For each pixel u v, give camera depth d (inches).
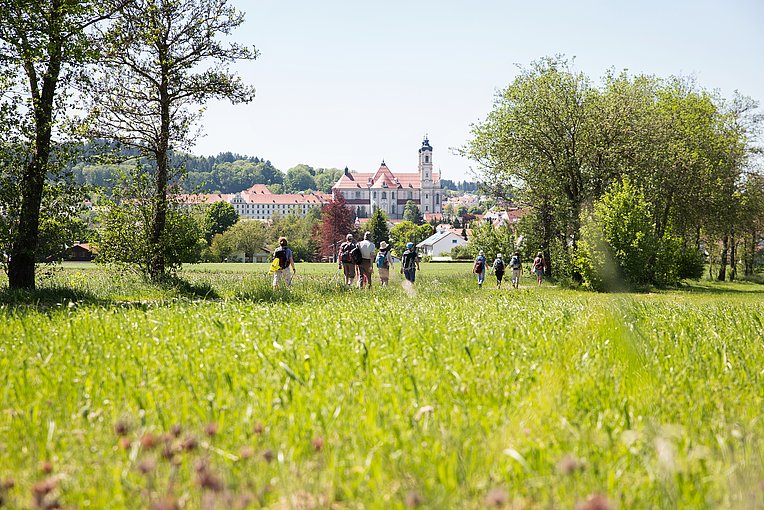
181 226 1502.2
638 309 684.1
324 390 315.0
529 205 2635.3
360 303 904.9
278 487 203.9
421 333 503.8
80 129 1182.9
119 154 1363.2
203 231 1547.7
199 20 1475.1
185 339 477.4
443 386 323.3
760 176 3230.8
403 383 331.0
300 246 7864.2
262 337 482.6
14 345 448.1
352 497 198.5
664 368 383.9
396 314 667.4
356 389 313.9
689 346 470.9
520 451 228.8
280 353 404.5
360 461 223.5
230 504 175.8
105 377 347.3
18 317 622.5
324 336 493.4
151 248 1473.9
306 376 344.5
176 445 223.1
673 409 289.4
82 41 1125.7
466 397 307.6
